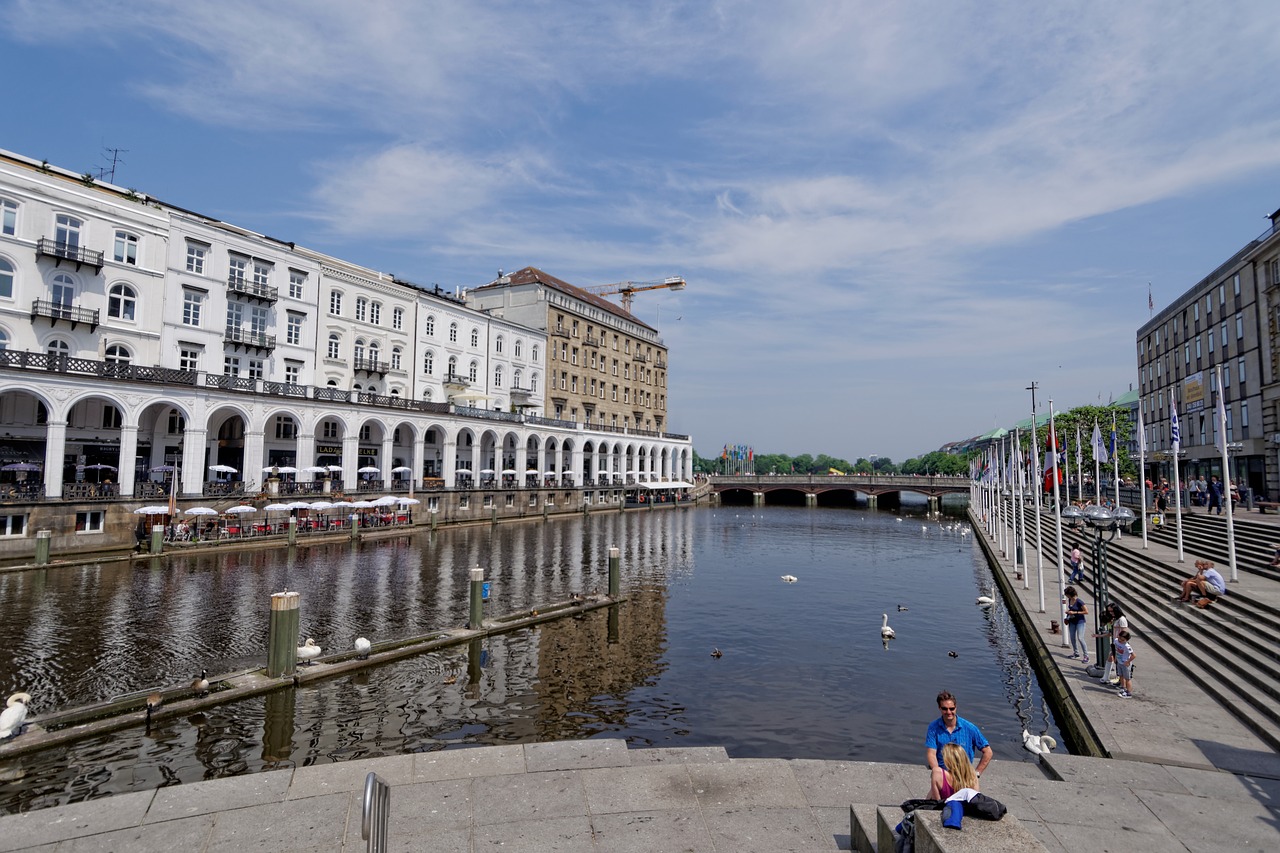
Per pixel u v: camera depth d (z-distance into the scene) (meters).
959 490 96.12
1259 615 15.74
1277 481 41.75
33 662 17.95
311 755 13.32
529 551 42.69
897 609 29.19
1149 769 9.82
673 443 107.81
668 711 16.66
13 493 34.44
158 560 34.12
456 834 7.77
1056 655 17.77
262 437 45.81
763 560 43.75
